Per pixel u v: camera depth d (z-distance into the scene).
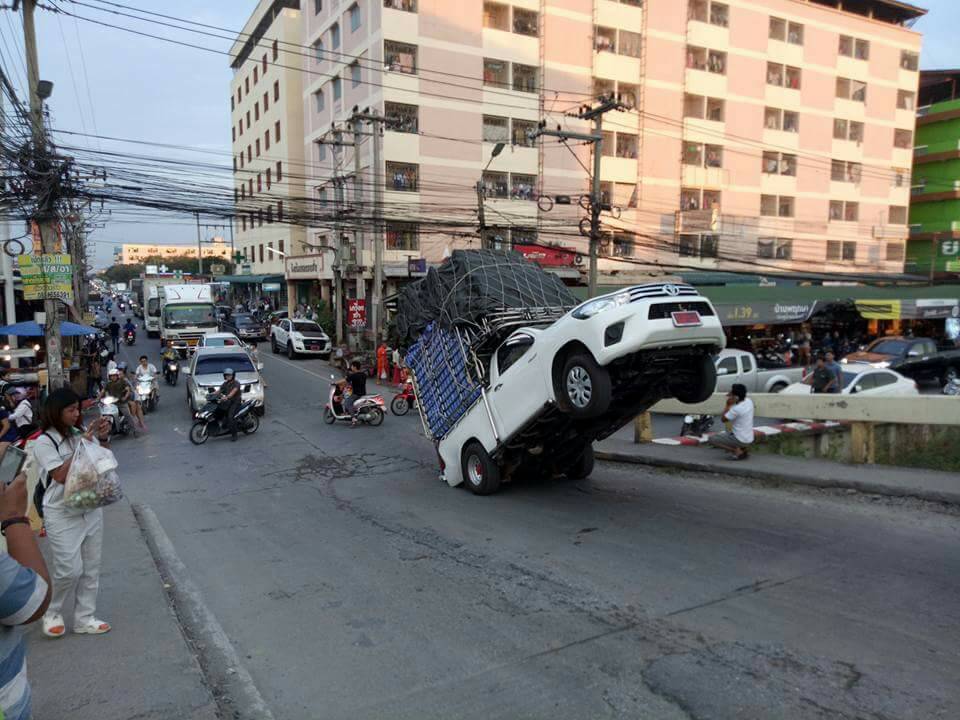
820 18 47.06
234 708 4.11
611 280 38.34
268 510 9.62
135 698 4.07
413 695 4.22
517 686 4.29
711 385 8.37
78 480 4.64
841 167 48.97
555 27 37.78
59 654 4.67
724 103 43.62
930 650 4.55
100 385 22.36
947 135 52.62
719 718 3.86
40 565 2.65
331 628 5.33
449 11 34.91
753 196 45.34
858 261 50.06
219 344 21.72
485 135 36.41
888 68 50.44
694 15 42.34
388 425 16.91
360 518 8.93
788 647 4.66
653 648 4.75
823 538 7.00
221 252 114.06
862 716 3.82
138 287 55.22
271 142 49.78
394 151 34.00
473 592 5.99
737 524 7.66
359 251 30.97
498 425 9.44
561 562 6.69
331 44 38.62
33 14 13.48
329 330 36.06
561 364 8.30
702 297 7.88
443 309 10.63
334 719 3.97
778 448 11.20
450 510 9.12
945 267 51.06
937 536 6.89
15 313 24.77
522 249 35.94
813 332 34.12
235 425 15.32
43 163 13.85
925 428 10.62
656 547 7.00
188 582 6.60
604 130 39.62
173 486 11.39
